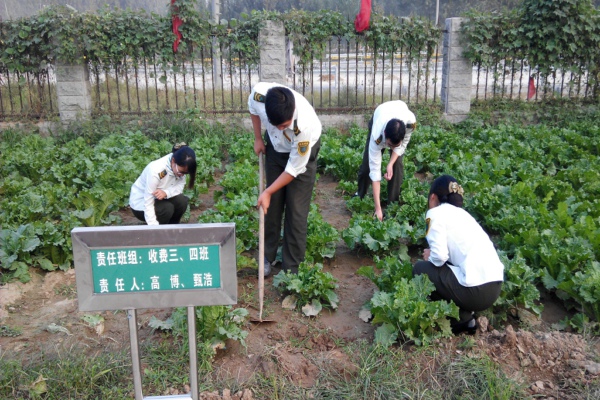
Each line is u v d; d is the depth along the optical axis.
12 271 5.71
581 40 12.27
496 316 4.96
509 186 7.48
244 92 14.66
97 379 4.11
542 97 13.10
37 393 3.91
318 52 12.16
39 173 8.73
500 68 12.98
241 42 11.91
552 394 4.01
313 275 5.18
